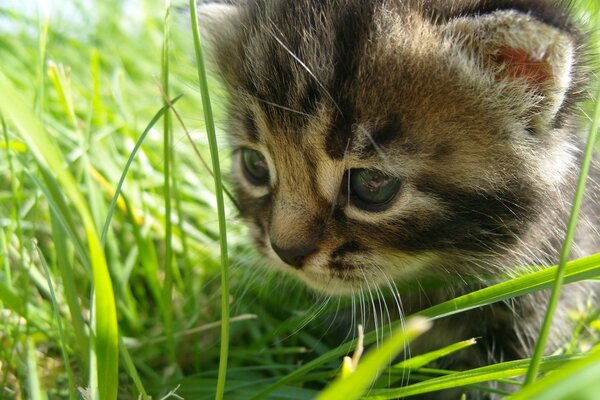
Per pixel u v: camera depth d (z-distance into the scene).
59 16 0.31
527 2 0.13
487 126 0.13
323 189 0.13
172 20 0.28
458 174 0.13
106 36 0.32
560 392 0.08
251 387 0.15
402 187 0.13
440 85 0.13
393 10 0.13
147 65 0.30
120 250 0.19
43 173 0.11
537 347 0.10
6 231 0.18
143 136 0.13
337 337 0.17
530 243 0.14
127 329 0.17
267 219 0.15
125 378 0.15
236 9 0.15
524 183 0.14
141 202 0.19
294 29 0.14
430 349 0.16
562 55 0.12
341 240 0.14
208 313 0.18
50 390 0.14
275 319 0.18
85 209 0.09
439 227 0.13
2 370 0.14
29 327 0.15
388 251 0.14
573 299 0.16
